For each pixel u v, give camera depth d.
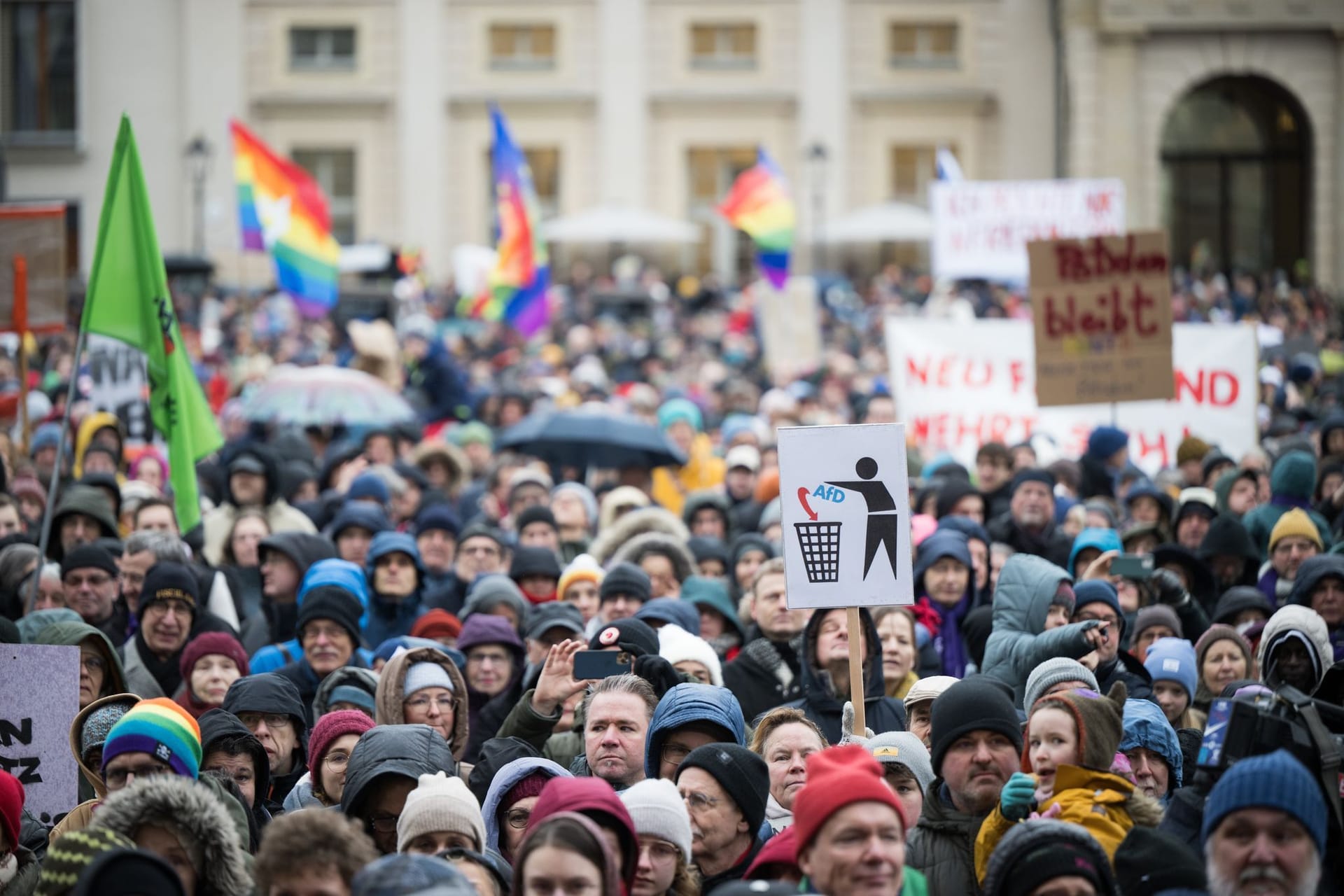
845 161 82.81
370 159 83.62
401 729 10.78
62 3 81.94
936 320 25.72
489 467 25.75
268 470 19.84
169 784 9.20
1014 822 9.58
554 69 83.38
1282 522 16.36
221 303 63.50
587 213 79.69
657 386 44.53
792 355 42.16
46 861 8.69
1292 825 8.43
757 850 10.54
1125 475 21.86
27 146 81.56
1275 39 76.69
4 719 11.94
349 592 14.58
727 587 16.84
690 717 10.99
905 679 13.99
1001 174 81.81
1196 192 80.25
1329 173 76.75
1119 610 13.58
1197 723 13.55
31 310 22.50
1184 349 25.55
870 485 11.70
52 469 21.69
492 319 50.06
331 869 8.32
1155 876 8.94
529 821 9.54
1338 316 65.00
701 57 83.56
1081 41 77.50
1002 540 18.30
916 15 82.06
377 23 83.38
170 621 14.44
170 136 82.44
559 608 14.76
